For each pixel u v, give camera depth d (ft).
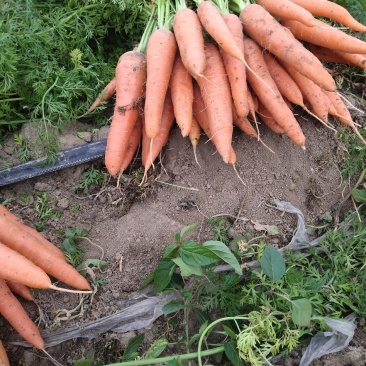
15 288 2.03
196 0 2.46
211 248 1.93
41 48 2.57
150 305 2.03
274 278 1.88
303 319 1.77
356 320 1.98
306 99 2.41
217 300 1.96
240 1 2.45
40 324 2.03
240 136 2.43
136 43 2.89
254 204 2.28
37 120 2.56
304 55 2.19
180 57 2.34
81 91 2.68
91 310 2.05
